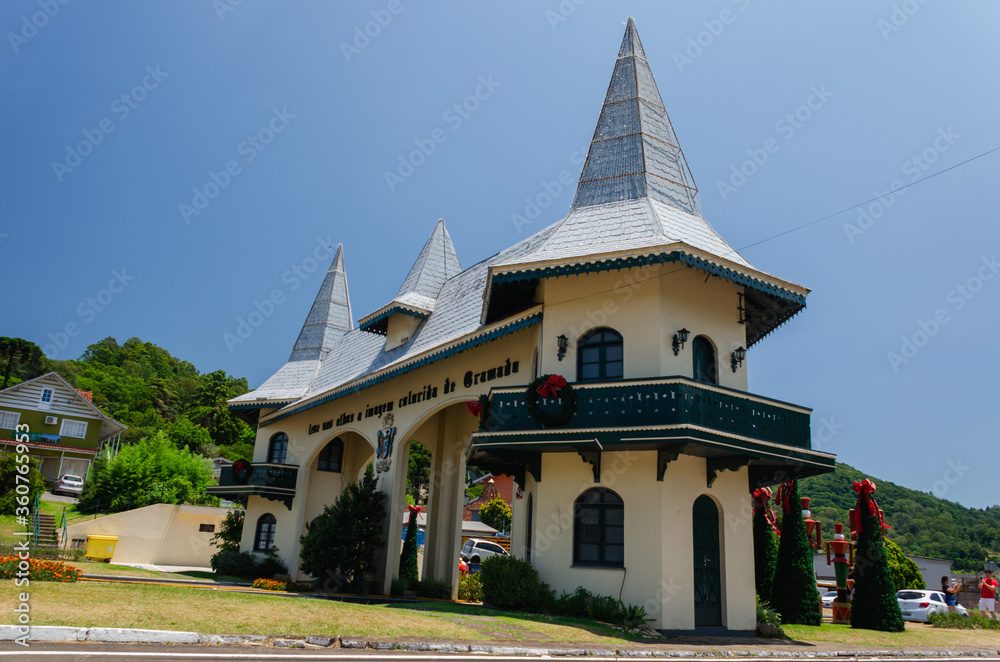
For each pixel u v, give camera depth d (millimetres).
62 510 34938
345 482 30078
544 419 15406
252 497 30422
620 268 15383
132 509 34781
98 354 92062
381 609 12438
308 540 21859
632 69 22016
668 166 20266
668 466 15344
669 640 12922
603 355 16281
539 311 17188
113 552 29688
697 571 15406
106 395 69938
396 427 23281
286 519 28734
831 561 21719
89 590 11258
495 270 16562
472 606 16062
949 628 20656
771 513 21703
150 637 8531
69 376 65000
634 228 17703
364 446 29859
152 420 67812
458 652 9586
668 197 19422
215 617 9789
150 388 76000
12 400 43531
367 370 26078
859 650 13500
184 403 81875
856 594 18344
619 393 14867
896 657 13289
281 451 30688
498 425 16266
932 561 44594
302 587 21297
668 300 16062
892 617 17688
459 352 19531
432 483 24266
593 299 16656
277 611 10766
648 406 14484
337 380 28719
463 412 23984
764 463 16344
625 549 15039
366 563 21719
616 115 21281
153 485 36750
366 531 21703
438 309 24953
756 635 15031
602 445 14742
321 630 9695
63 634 8141
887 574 18109
